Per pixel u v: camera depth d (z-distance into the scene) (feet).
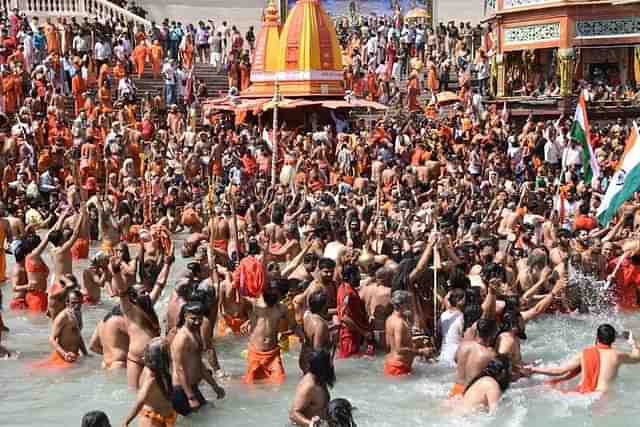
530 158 83.05
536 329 41.78
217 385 31.68
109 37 102.78
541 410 30.14
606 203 46.60
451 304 36.65
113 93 97.25
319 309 33.01
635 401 31.24
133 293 32.24
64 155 75.72
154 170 74.13
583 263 45.60
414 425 29.22
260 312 33.78
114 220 52.31
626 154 46.01
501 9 102.12
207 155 78.84
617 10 94.38
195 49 115.14
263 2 139.74
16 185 68.44
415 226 50.08
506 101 99.50
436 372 35.22
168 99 100.22
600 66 102.12
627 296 45.50
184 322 31.14
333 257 42.93
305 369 30.09
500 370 29.96
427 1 138.10
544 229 49.11
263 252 39.27
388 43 112.98
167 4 136.05
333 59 97.60
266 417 30.04
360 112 106.01
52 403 31.48
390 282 37.68
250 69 108.27
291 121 97.81
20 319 42.75
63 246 41.88
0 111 82.94
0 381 33.78
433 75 105.29
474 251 43.39
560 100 94.48
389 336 34.94
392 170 74.69
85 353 36.81
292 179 74.33
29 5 113.09
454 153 83.66
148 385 26.63
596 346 32.07
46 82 89.35
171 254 42.63
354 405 31.27
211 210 50.52
